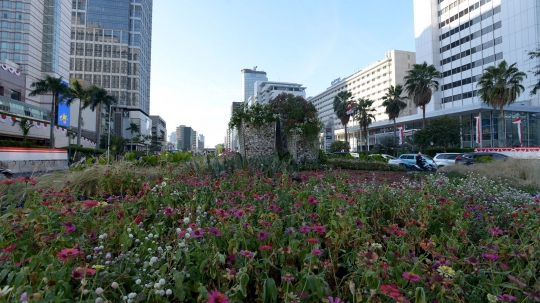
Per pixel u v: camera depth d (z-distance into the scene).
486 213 3.92
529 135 47.09
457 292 1.93
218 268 2.17
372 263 1.97
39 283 1.84
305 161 15.21
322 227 2.52
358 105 56.12
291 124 15.69
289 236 2.69
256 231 2.80
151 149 113.06
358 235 2.78
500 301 1.82
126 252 2.46
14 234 2.63
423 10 73.38
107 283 2.01
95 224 3.04
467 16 63.34
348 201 3.56
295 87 133.75
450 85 67.69
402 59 92.44
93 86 53.72
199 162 11.05
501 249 2.42
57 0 66.31
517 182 9.49
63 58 69.81
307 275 1.92
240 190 4.90
